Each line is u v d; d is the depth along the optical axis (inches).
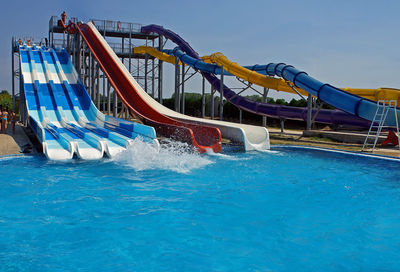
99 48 909.2
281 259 172.1
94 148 450.3
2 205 248.4
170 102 1673.2
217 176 350.6
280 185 317.1
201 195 282.4
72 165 388.8
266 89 958.4
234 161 434.0
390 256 176.4
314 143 629.9
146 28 1269.7
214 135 507.2
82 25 1053.8
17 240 189.6
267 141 538.3
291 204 261.9
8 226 209.3
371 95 759.7
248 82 966.4
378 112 594.2
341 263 168.6
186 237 197.2
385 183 328.2
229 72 1013.2
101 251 177.3
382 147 571.5
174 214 235.5
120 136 496.1
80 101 740.7
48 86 770.2
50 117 664.4
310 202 267.3
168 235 199.5
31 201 258.1
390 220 229.1
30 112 669.9
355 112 631.8
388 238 199.6
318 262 169.3
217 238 197.0
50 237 194.1
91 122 672.4
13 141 531.5
